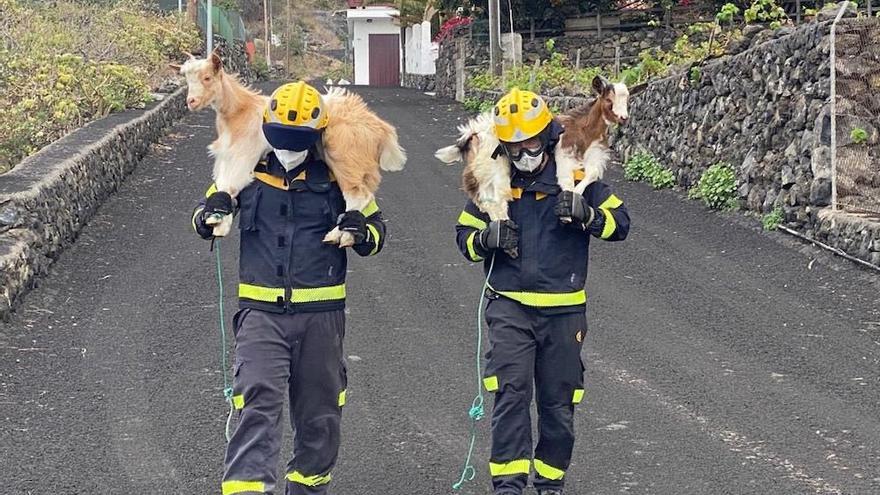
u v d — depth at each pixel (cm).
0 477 607
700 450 662
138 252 1182
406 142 2198
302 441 533
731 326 936
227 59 4034
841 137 1229
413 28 4812
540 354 556
